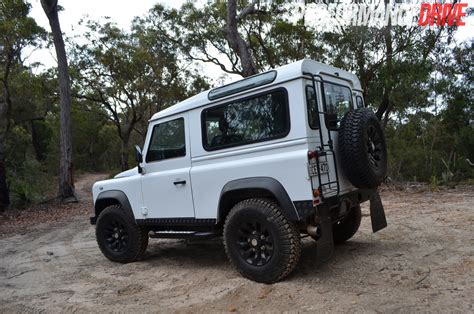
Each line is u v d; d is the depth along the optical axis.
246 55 16.05
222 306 4.00
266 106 4.52
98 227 6.31
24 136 21.92
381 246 5.58
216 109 4.95
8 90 18.86
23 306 4.52
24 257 7.29
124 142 32.50
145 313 4.02
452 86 19.77
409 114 18.55
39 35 18.42
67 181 18.38
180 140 5.33
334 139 4.58
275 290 4.21
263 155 4.51
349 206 4.71
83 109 33.09
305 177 4.10
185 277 5.12
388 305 3.59
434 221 6.94
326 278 4.46
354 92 5.37
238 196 4.71
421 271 4.37
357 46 16.53
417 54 15.24
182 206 5.26
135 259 6.10
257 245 4.51
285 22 20.20
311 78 4.36
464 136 22.44
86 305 4.39
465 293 3.69
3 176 16.86
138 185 5.82
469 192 10.60
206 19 25.20
